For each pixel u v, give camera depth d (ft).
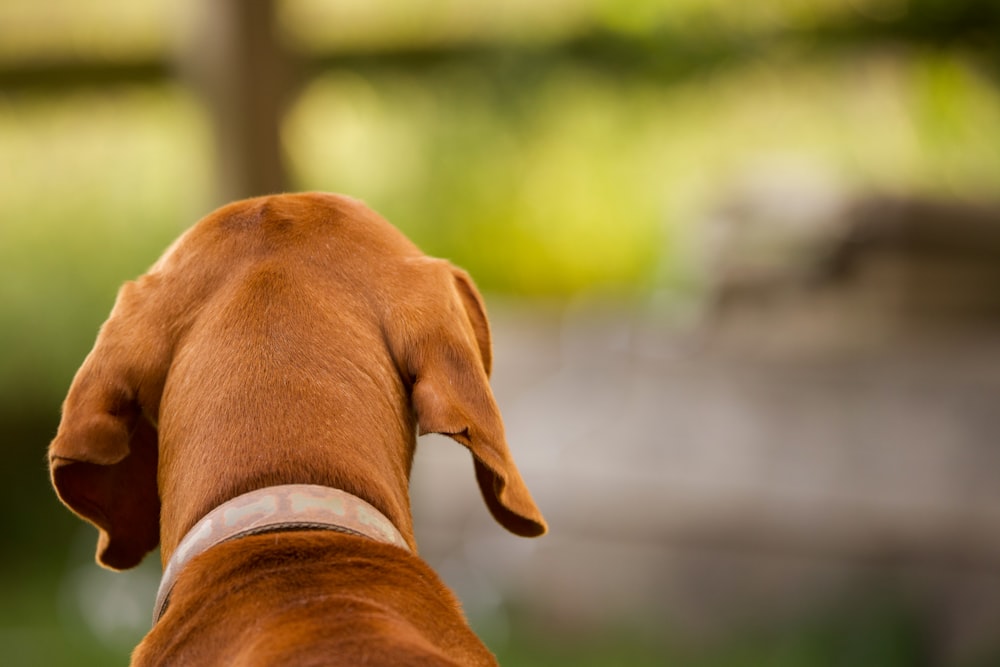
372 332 6.71
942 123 27.86
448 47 25.68
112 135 29.27
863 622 21.45
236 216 7.13
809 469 22.57
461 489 23.50
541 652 22.12
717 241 26.37
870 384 23.40
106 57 25.99
